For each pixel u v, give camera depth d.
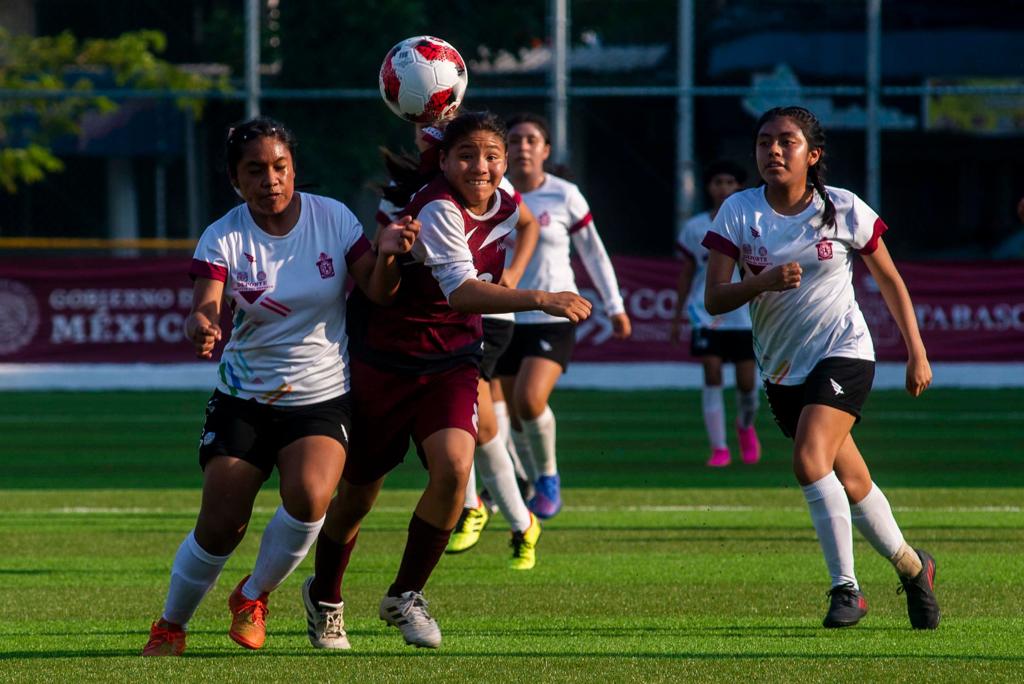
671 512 31.94
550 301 16.80
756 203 20.11
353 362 18.03
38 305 63.88
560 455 43.19
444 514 17.69
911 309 20.27
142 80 84.38
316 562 18.64
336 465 17.20
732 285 19.06
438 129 20.94
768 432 49.78
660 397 60.75
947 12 80.12
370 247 17.67
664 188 81.25
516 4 81.75
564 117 60.38
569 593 22.81
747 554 26.50
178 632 18.12
